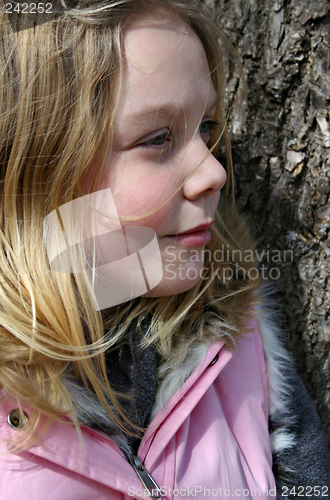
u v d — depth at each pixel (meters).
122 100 0.65
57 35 0.66
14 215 0.73
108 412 0.75
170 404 0.80
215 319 0.91
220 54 0.86
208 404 0.88
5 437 0.65
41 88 0.68
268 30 1.00
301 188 1.05
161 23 0.66
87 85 0.66
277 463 0.96
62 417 0.71
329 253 1.06
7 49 0.68
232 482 0.81
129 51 0.65
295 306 1.10
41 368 0.73
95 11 0.64
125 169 0.68
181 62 0.67
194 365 0.84
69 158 0.69
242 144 1.07
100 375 0.80
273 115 1.04
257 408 0.92
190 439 0.84
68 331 0.76
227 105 1.07
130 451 0.77
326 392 1.14
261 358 1.00
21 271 0.74
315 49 0.97
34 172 0.71
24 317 0.74
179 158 0.70
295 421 0.99
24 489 0.65
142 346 0.83
